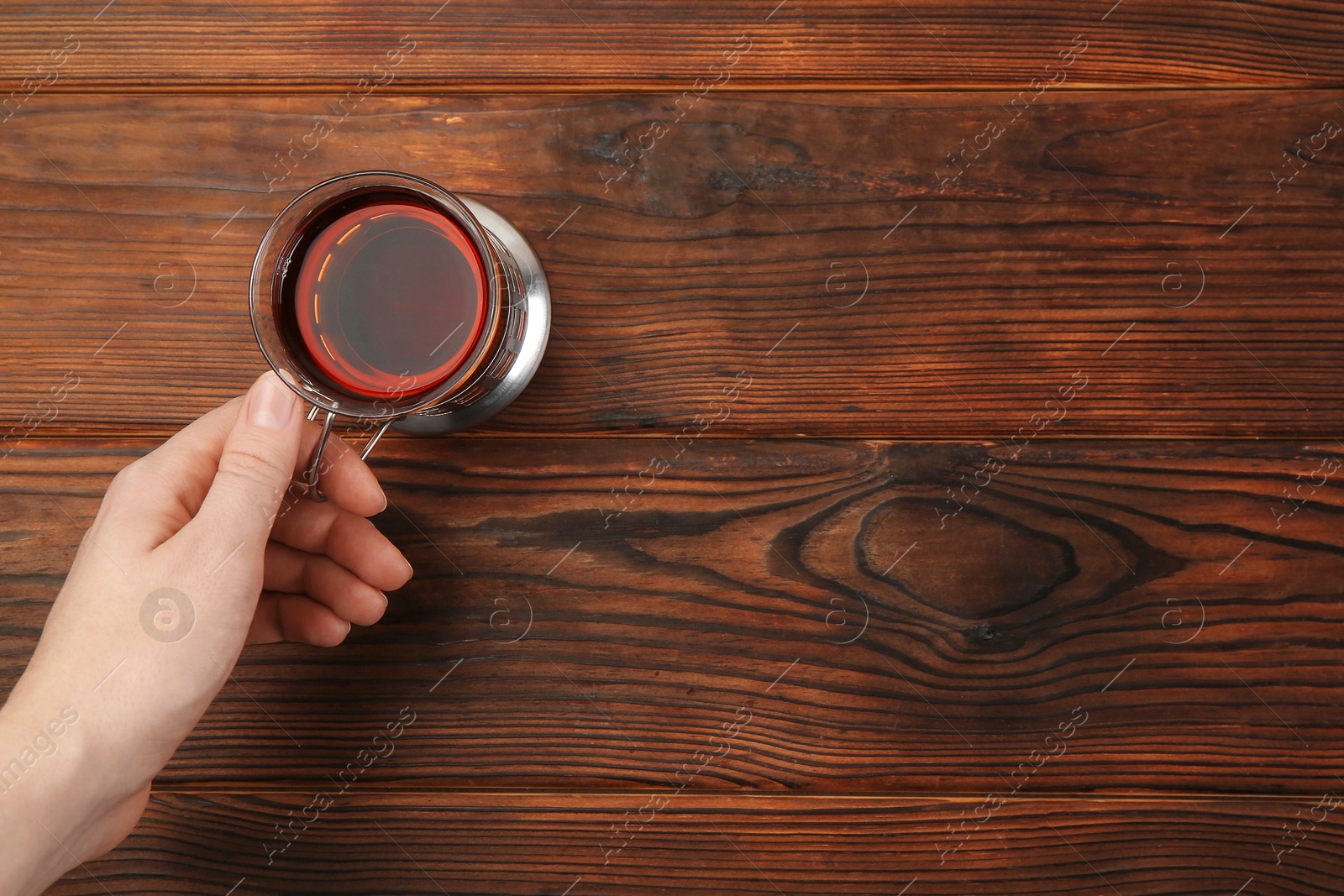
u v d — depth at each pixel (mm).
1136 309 641
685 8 646
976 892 641
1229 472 639
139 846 648
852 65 646
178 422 651
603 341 644
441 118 648
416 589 647
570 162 646
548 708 646
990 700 642
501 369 618
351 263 593
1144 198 642
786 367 644
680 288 644
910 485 643
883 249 644
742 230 645
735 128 646
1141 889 639
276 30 651
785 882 643
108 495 609
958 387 642
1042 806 641
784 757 644
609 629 646
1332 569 637
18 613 650
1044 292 642
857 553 644
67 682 594
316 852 647
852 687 644
